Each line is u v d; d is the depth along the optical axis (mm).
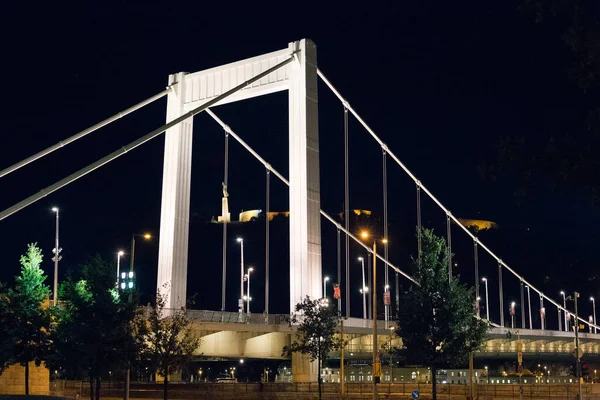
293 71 78875
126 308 49312
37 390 59438
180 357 51688
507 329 127375
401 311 56312
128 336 49000
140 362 50312
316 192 76688
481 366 153625
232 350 74062
